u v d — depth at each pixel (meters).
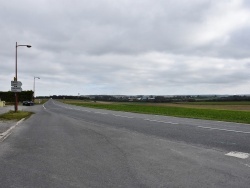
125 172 6.53
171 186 5.50
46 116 27.80
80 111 38.09
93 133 13.87
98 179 6.00
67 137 12.52
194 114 29.66
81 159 7.95
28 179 6.06
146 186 5.51
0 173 6.56
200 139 11.48
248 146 9.77
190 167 6.93
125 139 11.73
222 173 6.37
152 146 9.96
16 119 23.12
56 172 6.59
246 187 5.42
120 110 40.81
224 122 19.56
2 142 11.35
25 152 9.11
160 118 23.80
